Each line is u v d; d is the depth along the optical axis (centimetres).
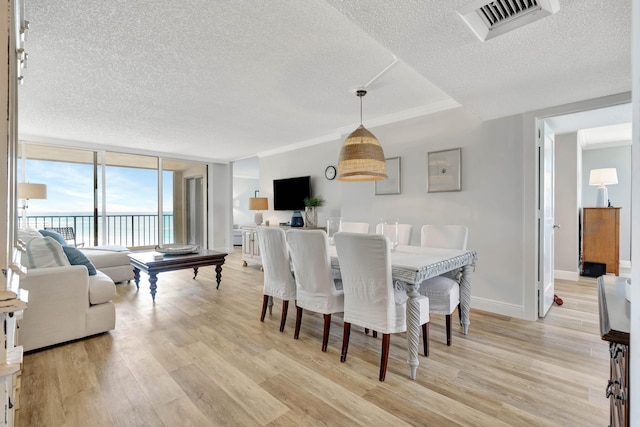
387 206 394
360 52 227
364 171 249
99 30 199
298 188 548
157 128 438
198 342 247
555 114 276
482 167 319
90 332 250
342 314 321
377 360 219
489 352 229
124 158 591
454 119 336
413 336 195
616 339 75
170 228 662
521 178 296
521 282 298
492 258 314
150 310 324
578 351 230
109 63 243
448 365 211
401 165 379
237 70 255
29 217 496
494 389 183
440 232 290
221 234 749
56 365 209
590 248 472
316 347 240
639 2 63
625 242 512
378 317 197
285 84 284
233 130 453
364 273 198
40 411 162
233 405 169
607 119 343
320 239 224
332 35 205
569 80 219
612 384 102
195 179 712
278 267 271
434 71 204
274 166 609
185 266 378
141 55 231
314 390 183
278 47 220
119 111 361
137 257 390
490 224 315
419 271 192
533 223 291
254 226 564
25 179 478
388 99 325
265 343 246
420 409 165
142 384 188
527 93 244
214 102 331
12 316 78
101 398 174
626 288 99
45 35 204
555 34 161
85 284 248
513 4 144
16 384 160
